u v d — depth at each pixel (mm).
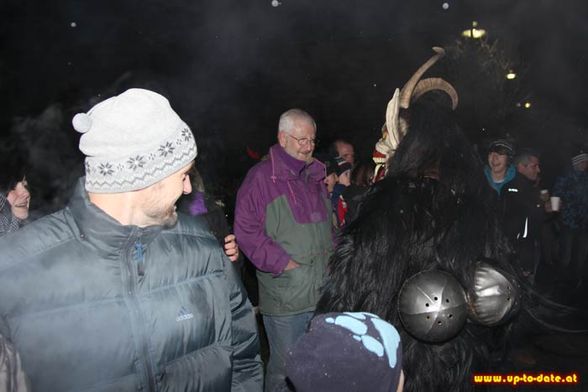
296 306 3314
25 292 1381
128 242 1472
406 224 1938
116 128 1422
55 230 1468
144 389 1493
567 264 6238
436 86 2289
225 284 1719
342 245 2031
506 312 1891
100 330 1436
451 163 2047
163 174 1462
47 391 1384
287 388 1450
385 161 2469
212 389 1619
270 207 3312
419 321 1815
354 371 1192
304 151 3344
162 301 1541
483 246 1983
